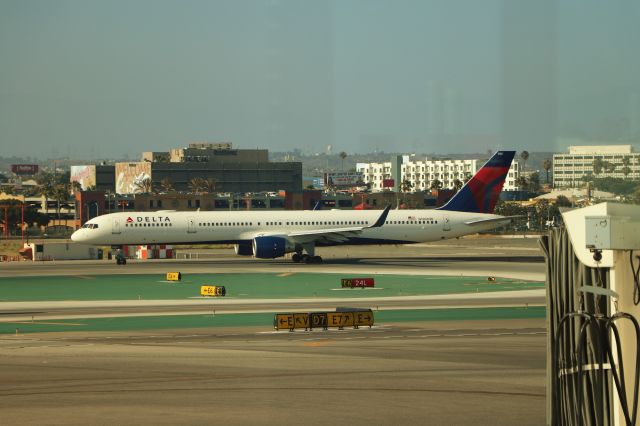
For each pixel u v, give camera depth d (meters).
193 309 110.25
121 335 85.19
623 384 29.34
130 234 183.62
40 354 71.69
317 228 189.12
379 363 66.00
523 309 108.06
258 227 187.75
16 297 127.75
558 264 34.81
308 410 49.50
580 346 30.58
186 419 47.41
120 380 59.22
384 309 108.88
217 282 149.38
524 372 61.50
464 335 83.12
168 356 70.25
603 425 30.39
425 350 72.88
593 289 29.75
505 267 180.50
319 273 166.38
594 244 30.73
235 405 50.91
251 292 133.00
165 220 184.88
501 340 79.00
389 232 189.75
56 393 54.78
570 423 33.22
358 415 48.12
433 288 138.38
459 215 193.88
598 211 31.48
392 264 188.75
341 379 59.25
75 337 83.75
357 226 190.62
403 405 50.66
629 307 31.33
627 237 30.66
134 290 137.12
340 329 89.38
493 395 53.34
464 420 46.78
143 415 48.31
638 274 31.39
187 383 58.09
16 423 46.41
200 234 185.12
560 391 33.56
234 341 80.06
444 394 53.78
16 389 56.16
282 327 88.25
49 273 171.00
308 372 62.16
